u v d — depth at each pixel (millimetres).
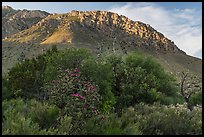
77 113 10883
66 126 9867
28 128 8875
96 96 12008
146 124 11727
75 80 12617
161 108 14633
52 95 12328
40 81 24984
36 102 13195
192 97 29500
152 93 25516
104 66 24891
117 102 24531
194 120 12195
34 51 169875
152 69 30891
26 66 26703
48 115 10727
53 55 25969
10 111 10641
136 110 14734
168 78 31359
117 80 26922
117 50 175125
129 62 30969
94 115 11250
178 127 11766
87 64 23672
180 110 13516
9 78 25891
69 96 11672
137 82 26609
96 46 187875
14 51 166500
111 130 10266
